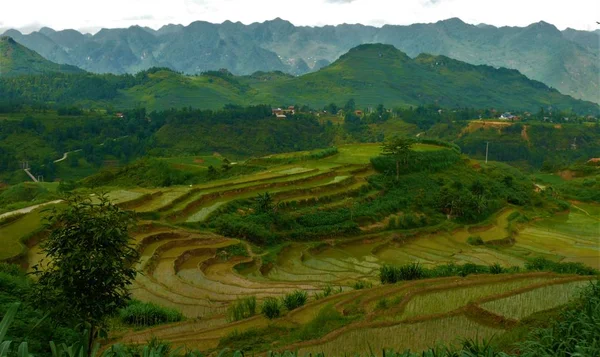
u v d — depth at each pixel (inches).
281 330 1000.2
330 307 1090.1
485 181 4057.6
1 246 1521.9
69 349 405.7
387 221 2856.8
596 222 3614.7
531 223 3469.5
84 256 514.0
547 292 1095.6
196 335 994.1
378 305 1100.5
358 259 2289.6
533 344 556.7
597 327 565.6
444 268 1662.2
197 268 1787.6
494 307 997.2
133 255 573.3
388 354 530.3
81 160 6924.2
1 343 355.3
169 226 2126.0
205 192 2679.6
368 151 4409.5
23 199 3425.2
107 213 547.2
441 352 522.9
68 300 524.7
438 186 3590.1
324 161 3863.2
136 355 465.1
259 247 2203.5
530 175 6033.5
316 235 2476.6
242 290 1555.1
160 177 3818.9
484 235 2925.7
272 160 4082.2
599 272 1648.6
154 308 1152.8
